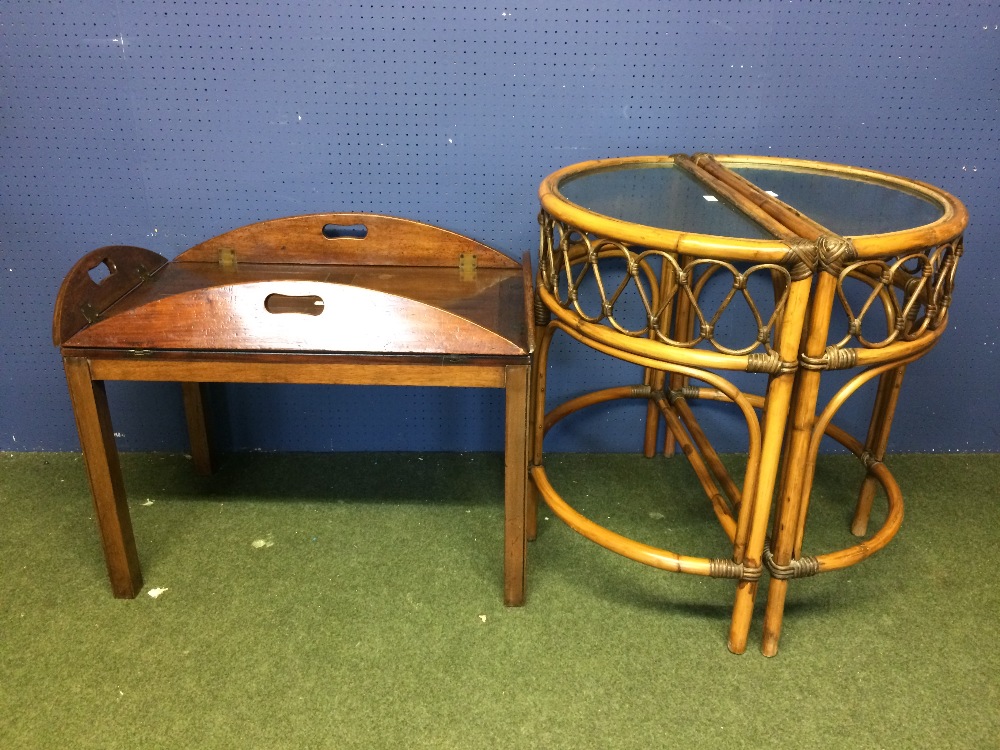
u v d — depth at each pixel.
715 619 1.64
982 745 1.36
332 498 2.02
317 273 1.81
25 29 1.77
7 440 2.19
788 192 1.57
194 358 1.48
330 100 1.84
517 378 1.47
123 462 2.16
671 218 1.39
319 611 1.64
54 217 1.95
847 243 1.21
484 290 1.73
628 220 1.38
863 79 1.83
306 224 1.83
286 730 1.37
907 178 1.64
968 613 1.65
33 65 1.80
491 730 1.38
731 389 1.37
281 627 1.60
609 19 1.77
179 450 2.22
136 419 2.18
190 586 1.71
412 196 1.94
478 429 2.21
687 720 1.40
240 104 1.85
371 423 2.20
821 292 1.25
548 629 1.60
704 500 2.04
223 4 1.75
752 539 1.46
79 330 1.50
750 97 1.85
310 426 2.20
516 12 1.76
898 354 1.35
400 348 1.45
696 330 2.11
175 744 1.34
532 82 1.83
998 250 1.99
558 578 1.75
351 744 1.35
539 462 1.80
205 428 2.06
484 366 1.48
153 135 1.87
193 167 1.91
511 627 1.61
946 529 1.92
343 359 1.48
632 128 1.88
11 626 1.59
